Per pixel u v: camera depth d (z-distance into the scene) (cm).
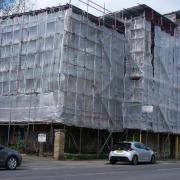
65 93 3108
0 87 3512
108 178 1703
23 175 1745
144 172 2136
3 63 3538
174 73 4122
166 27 4131
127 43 3788
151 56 3809
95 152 3472
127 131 3672
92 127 3309
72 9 3247
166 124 3928
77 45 3259
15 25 3531
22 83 3372
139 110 3631
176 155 4178
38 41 3341
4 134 3503
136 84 3688
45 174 1816
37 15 3397
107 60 3544
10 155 2119
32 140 3294
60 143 2998
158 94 3850
